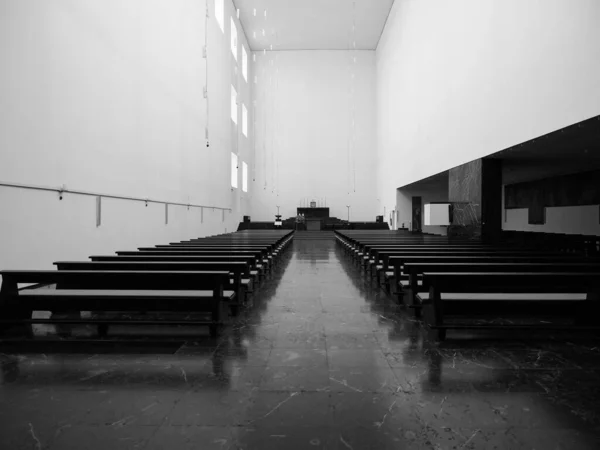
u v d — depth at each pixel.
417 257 4.47
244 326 3.55
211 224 13.01
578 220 11.55
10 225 4.45
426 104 12.06
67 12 5.40
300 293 5.06
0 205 4.32
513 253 5.25
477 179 8.42
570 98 5.28
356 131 21.77
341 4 17.20
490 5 7.68
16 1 4.51
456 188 9.65
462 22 9.16
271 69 21.81
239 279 3.85
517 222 14.98
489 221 8.27
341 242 12.13
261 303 4.48
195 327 3.50
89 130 5.93
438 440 1.79
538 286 3.27
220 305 3.29
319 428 1.88
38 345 3.01
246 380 2.40
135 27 7.43
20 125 4.57
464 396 2.20
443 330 3.15
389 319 3.79
